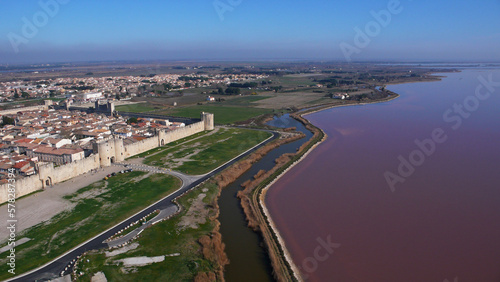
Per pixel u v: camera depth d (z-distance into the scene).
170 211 117.44
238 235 104.88
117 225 107.06
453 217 115.88
